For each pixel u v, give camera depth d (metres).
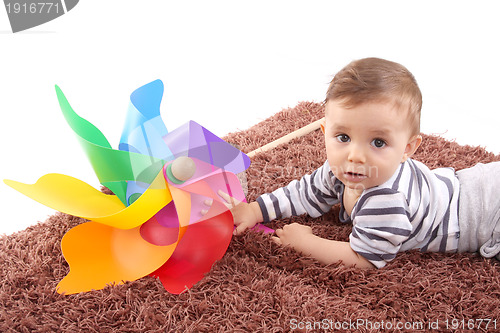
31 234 1.76
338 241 1.60
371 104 1.35
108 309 1.42
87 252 1.56
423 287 1.48
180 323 1.37
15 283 1.53
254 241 1.62
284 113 2.52
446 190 1.57
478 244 1.59
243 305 1.41
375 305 1.43
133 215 1.46
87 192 1.60
